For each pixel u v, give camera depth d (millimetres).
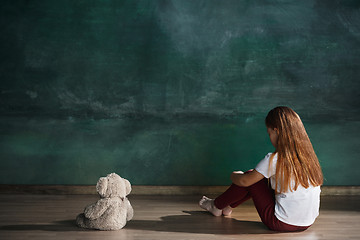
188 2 3406
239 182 2494
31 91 3395
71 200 3211
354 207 3086
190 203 3156
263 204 2463
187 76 3436
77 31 3385
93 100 3420
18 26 3365
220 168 3500
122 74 3414
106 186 2506
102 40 3396
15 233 2406
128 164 3467
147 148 3465
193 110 3455
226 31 3426
